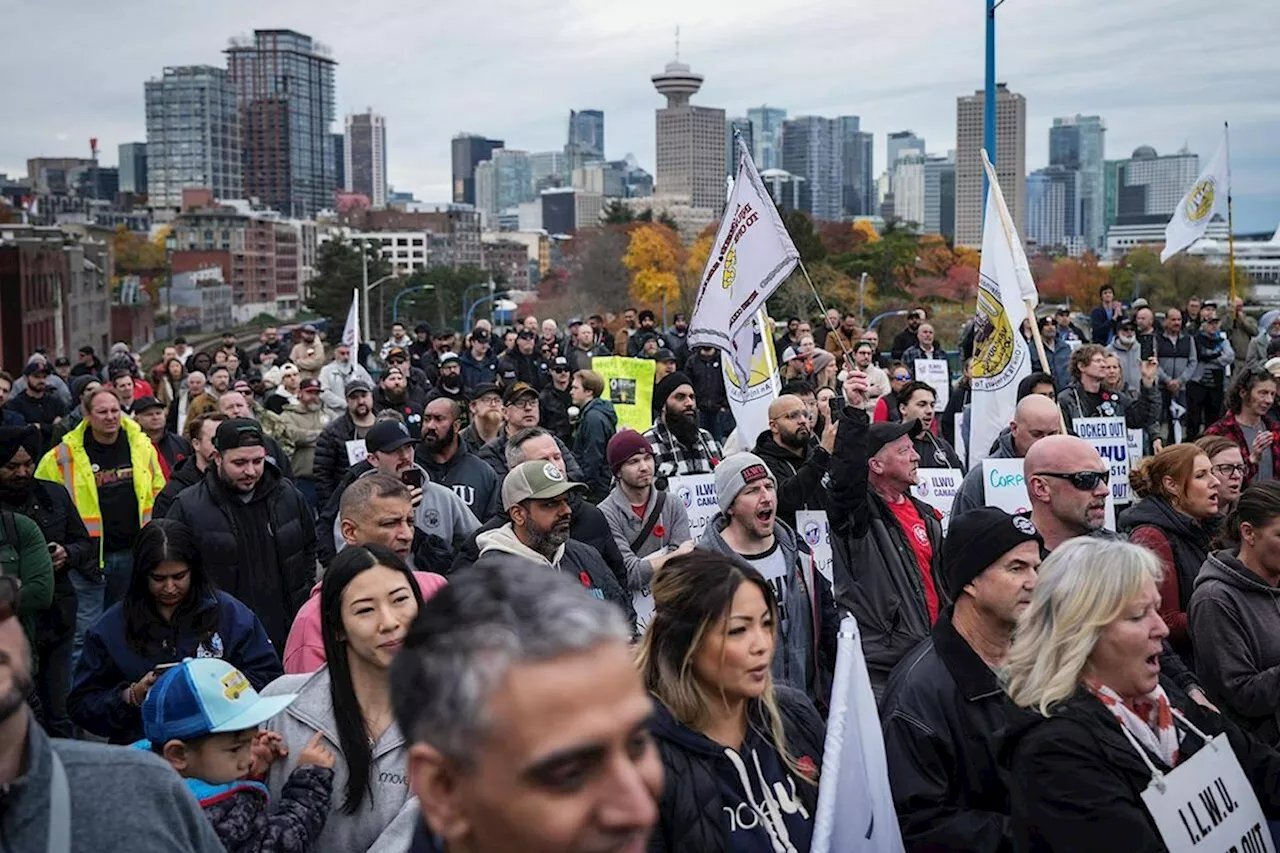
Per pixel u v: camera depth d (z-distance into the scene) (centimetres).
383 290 12662
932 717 433
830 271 8306
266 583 777
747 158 969
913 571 645
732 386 1098
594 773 178
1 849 239
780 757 394
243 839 395
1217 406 2055
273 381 1856
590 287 12269
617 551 752
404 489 616
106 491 945
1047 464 623
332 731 439
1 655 245
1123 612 381
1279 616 549
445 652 181
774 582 612
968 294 9412
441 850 229
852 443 630
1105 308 2516
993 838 413
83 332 8662
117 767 261
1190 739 400
